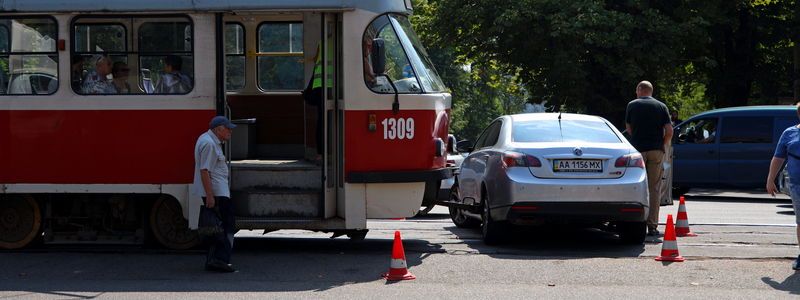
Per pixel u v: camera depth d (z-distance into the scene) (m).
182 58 15.38
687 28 42.31
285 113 18.19
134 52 15.41
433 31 46.25
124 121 15.36
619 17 41.56
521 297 12.22
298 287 12.93
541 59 44.03
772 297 12.23
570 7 41.84
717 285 13.02
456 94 90.69
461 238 18.20
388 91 15.27
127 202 16.12
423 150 15.38
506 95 99.81
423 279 13.49
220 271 14.14
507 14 42.12
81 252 15.85
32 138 15.41
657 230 18.55
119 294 12.49
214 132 13.97
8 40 15.48
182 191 15.33
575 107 44.75
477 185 17.98
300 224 15.32
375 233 19.02
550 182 16.05
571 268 14.30
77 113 15.38
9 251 15.97
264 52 18.20
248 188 15.66
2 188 15.41
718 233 18.75
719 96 48.12
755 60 47.47
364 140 15.23
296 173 15.59
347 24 15.18
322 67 15.20
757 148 29.78
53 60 15.44
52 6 15.27
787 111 29.73
